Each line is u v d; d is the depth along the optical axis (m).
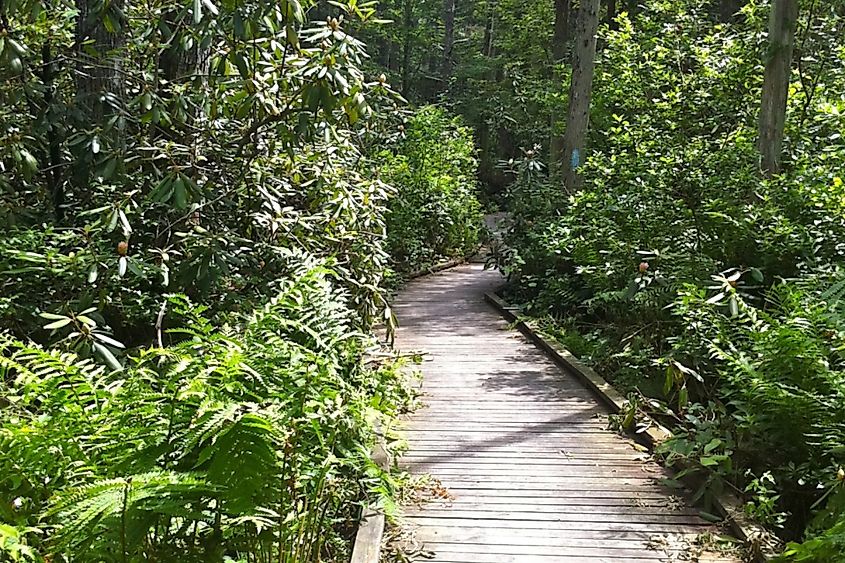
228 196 4.77
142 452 2.04
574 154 9.88
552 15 17.61
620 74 10.27
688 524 3.55
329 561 2.99
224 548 2.22
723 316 4.30
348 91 4.25
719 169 6.24
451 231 13.84
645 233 6.42
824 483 3.27
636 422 4.85
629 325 6.59
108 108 4.88
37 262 3.98
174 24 4.71
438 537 3.41
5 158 4.65
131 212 4.34
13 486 2.04
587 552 3.27
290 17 4.38
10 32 4.33
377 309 5.25
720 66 8.83
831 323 3.67
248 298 4.59
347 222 5.09
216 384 2.24
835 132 6.87
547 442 4.70
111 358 2.72
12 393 2.36
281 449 2.25
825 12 8.50
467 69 23.36
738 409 3.89
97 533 1.88
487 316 9.10
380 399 3.30
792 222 5.55
